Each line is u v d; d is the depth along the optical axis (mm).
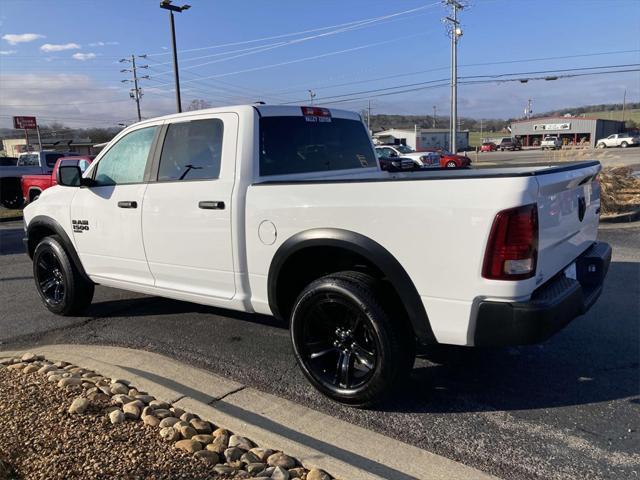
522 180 2857
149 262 4621
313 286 3523
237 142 4039
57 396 3479
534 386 3809
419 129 81688
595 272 3844
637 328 4840
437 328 3145
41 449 2854
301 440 3172
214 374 4117
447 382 3910
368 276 3432
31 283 7422
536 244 2939
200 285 4332
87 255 5215
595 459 2920
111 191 4840
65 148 61250
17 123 46031
